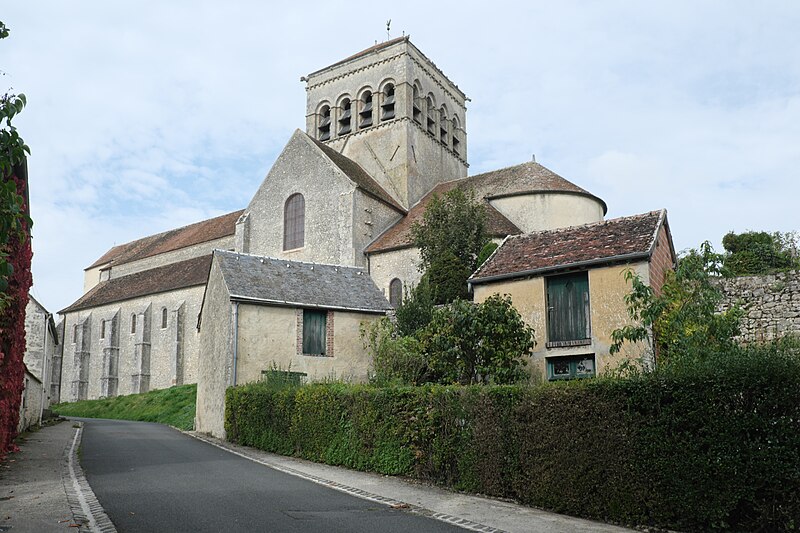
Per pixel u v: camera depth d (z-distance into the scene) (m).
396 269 37.28
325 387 16.23
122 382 52.84
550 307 18.23
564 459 10.43
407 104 45.66
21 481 12.30
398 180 44.75
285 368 22.64
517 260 19.30
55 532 8.09
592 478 10.03
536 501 10.84
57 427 26.94
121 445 19.69
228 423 20.84
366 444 14.49
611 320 16.95
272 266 24.98
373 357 22.53
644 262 16.84
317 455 15.94
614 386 10.01
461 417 12.36
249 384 20.52
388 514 10.00
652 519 9.39
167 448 18.94
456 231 32.06
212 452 18.00
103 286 61.16
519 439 11.23
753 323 18.23
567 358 17.69
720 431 8.83
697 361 10.45
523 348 17.12
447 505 10.88
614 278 17.16
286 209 42.47
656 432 9.41
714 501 8.74
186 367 47.78
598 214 37.62
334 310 23.98
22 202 6.89
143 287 53.66
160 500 10.52
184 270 52.28
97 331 56.28
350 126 48.31
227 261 24.06
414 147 45.72
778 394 8.43
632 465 9.59
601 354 16.94
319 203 40.66
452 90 51.88
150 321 51.25
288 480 13.14
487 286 19.28
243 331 22.11
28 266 17.33
